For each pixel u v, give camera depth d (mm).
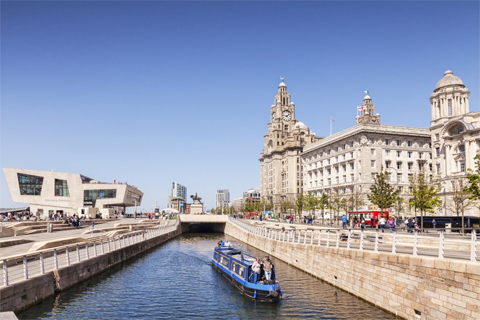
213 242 75250
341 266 29125
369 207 77812
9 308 20125
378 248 27328
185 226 113500
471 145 75125
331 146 112812
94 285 31031
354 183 97312
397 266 21781
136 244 51250
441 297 18203
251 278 29266
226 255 37500
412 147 99250
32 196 114625
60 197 117750
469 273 16672
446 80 88125
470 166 74812
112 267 39500
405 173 97438
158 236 67812
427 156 100312
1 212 121625
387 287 22703
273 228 55938
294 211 121438
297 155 166125
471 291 16484
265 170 191625
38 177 115812
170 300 27594
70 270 28281
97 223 86562
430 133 99500
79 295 27438
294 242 41500
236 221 92188
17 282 21422
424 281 19453
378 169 95312
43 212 115312
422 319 19438
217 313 24469
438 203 61875
